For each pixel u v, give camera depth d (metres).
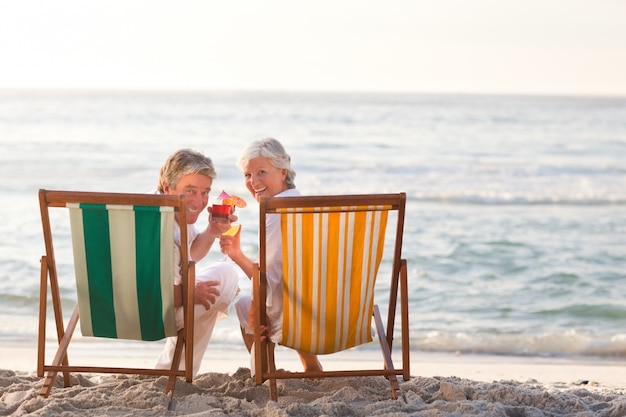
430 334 7.16
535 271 10.10
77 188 18.41
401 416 3.53
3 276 9.11
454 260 10.62
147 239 3.65
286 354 6.40
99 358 6.06
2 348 6.30
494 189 18.78
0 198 15.68
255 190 4.12
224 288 4.16
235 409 3.69
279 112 52.81
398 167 22.55
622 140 33.09
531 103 80.56
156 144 29.67
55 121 39.38
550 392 4.13
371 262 3.78
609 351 6.72
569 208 16.02
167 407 3.71
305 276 3.74
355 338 3.97
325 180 20.59
